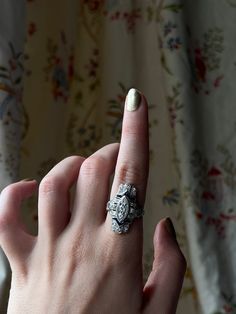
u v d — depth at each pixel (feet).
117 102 1.36
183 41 1.30
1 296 1.02
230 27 1.41
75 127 1.38
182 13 1.31
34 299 0.65
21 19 1.07
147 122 0.67
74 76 1.39
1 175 1.03
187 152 1.29
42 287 0.66
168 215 1.41
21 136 1.10
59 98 1.29
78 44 1.40
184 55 1.30
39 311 0.64
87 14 1.40
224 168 1.36
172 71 1.29
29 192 0.73
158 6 1.33
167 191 1.41
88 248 0.66
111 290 0.64
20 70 1.07
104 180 0.68
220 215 1.35
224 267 1.32
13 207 0.71
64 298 0.64
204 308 1.29
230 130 1.38
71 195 0.91
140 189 0.66
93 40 1.40
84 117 1.38
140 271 0.66
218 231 1.34
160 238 0.72
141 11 1.40
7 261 1.02
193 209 1.29
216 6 1.41
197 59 1.38
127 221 0.65
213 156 1.36
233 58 1.40
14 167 1.04
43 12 1.28
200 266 1.29
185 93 1.29
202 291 1.29
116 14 1.38
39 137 1.25
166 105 1.35
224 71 1.40
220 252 1.32
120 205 0.65
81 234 0.66
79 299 0.64
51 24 1.28
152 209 1.41
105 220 0.67
